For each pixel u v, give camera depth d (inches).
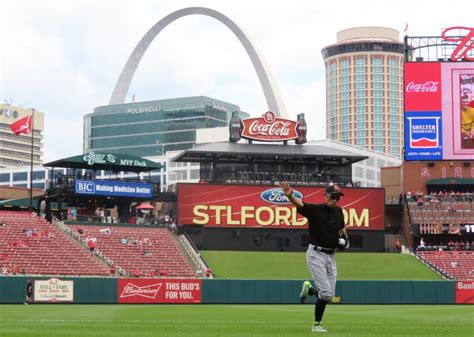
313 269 650.8
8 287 2253.9
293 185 3595.0
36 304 2255.2
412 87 3408.0
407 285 2637.8
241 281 2524.6
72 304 2309.3
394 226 3878.0
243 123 3631.9
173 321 850.8
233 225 3526.1
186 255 3265.3
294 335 596.4
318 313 652.1
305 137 3673.7
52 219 3309.5
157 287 2453.2
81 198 3508.9
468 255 3489.2
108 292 2391.7
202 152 3499.0
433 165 3860.7
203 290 2496.3
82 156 3336.6
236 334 604.4
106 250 3117.6
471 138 3383.4
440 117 3393.2
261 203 3558.1
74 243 3085.6
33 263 2822.3
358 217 3604.8
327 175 3686.0
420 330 666.8
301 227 3572.8
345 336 589.9
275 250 3548.2
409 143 3395.7
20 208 3927.2
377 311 1770.4
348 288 2598.4
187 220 3481.8
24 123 3548.2
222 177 3636.8
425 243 3715.6
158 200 3543.3
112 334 598.2
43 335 583.2
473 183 3769.7
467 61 3403.1
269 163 3663.9
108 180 3380.9
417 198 3725.4
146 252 3184.1
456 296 2657.5
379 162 7647.6
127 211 3619.6
